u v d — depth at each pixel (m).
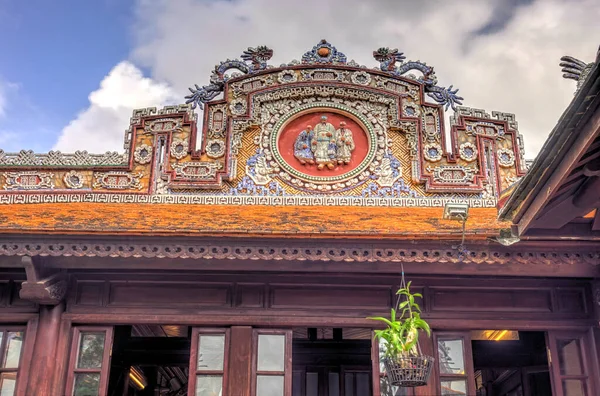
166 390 21.02
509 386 16.98
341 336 15.98
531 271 11.81
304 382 15.51
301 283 12.41
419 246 11.28
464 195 14.32
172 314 12.16
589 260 11.20
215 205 13.95
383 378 11.90
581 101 7.84
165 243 11.29
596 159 8.91
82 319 12.12
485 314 12.31
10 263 11.59
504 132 14.91
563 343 12.33
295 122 14.94
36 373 11.66
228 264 11.72
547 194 9.26
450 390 11.86
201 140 14.55
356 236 11.18
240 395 11.62
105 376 11.87
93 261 11.67
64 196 14.07
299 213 13.14
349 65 15.26
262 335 12.13
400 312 12.27
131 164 14.34
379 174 14.45
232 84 15.03
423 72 15.27
